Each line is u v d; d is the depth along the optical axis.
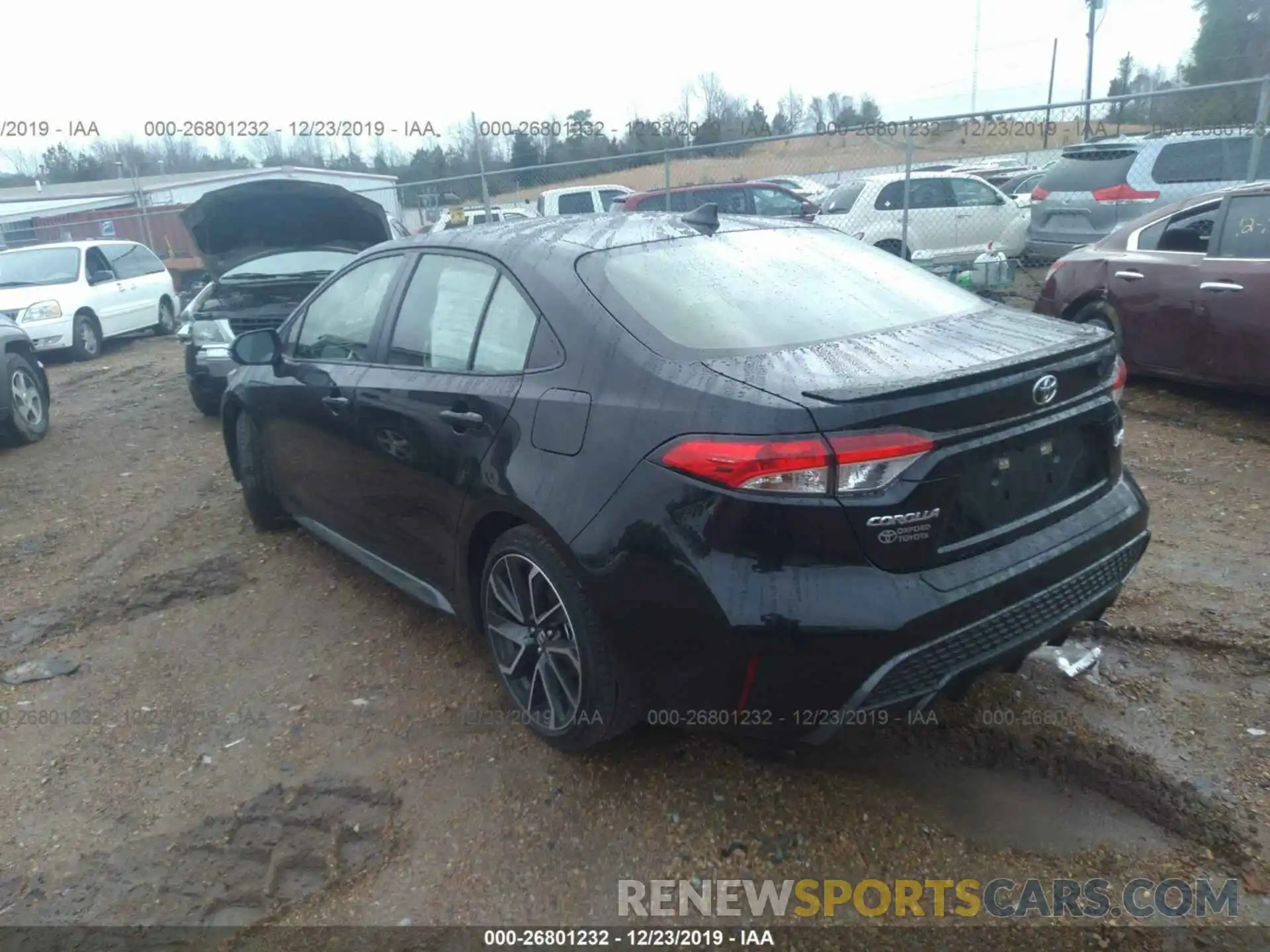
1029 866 2.64
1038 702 3.31
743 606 2.42
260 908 2.63
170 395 9.89
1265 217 6.01
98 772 3.24
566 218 3.77
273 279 8.36
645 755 3.16
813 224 3.98
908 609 2.41
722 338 2.81
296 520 4.87
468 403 3.20
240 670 3.86
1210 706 3.26
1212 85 8.23
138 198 20.05
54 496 6.38
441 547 3.46
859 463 2.37
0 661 4.04
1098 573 2.89
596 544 2.67
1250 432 6.05
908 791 2.94
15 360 7.71
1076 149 10.83
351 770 3.17
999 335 2.93
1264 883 2.54
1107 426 2.95
